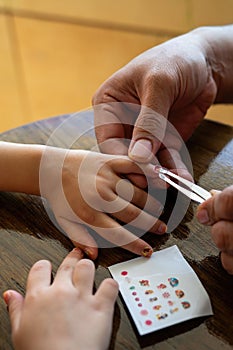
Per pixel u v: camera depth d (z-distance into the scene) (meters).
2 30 1.32
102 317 0.34
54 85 1.18
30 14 1.33
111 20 1.27
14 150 0.47
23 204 0.46
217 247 0.40
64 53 1.25
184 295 0.37
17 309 0.36
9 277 0.39
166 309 0.36
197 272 0.39
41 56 1.25
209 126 0.54
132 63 0.51
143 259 0.40
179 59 0.50
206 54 0.53
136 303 0.37
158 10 1.23
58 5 1.32
